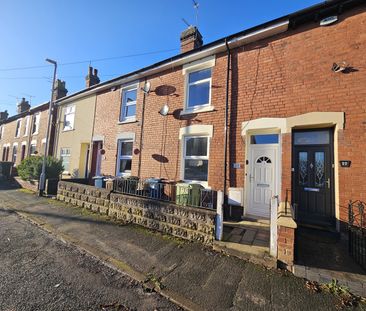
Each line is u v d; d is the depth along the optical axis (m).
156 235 4.91
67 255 4.03
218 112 6.71
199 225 4.55
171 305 2.74
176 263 3.71
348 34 4.99
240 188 6.04
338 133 4.85
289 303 2.74
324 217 5.23
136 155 8.77
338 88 4.96
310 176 5.53
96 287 3.04
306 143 5.64
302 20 5.48
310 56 5.40
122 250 4.18
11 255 3.93
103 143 10.33
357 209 4.47
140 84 9.19
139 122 8.90
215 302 2.76
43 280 3.17
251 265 3.63
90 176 10.74
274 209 3.81
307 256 3.81
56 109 13.92
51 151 13.66
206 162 6.97
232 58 6.70
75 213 6.59
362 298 2.86
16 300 2.70
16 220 6.08
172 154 7.67
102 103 10.84
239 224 5.50
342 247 4.22
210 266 3.61
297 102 5.43
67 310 2.55
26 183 11.33
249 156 6.27
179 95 7.79
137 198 5.72
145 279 3.24
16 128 19.42
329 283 3.09
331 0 4.89
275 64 5.89
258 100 6.03
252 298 2.84
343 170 4.72
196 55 7.25
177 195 6.45
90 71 13.22
